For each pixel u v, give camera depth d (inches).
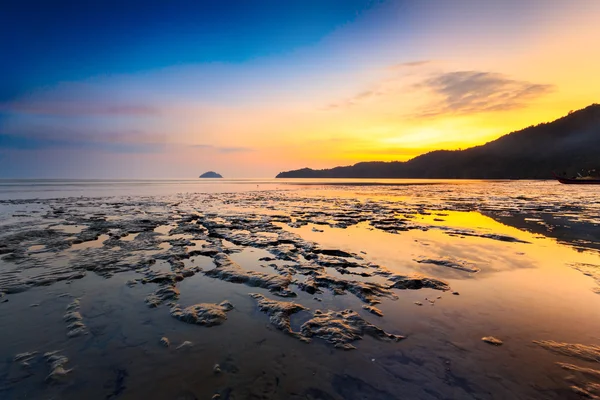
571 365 169.5
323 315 234.1
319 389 151.3
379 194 1781.5
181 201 1279.5
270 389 151.6
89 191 2063.2
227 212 885.2
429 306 249.8
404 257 396.2
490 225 645.9
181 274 326.6
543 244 467.2
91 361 174.9
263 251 429.1
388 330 210.4
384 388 151.9
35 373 163.5
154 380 158.6
